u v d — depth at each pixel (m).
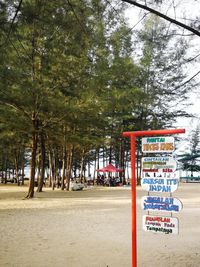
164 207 6.29
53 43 8.48
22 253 9.16
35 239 10.88
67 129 28.86
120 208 19.34
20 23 7.22
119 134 35.00
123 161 54.53
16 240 10.73
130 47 8.73
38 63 13.29
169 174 6.24
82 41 8.21
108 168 52.62
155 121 21.34
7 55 7.67
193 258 8.73
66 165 43.81
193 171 76.94
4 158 58.28
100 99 23.77
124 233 11.93
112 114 32.03
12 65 8.55
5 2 7.09
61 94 23.11
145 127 35.59
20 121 24.31
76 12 7.40
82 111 24.48
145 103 9.37
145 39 8.11
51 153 40.44
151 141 6.48
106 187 46.53
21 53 9.27
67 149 40.66
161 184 6.31
